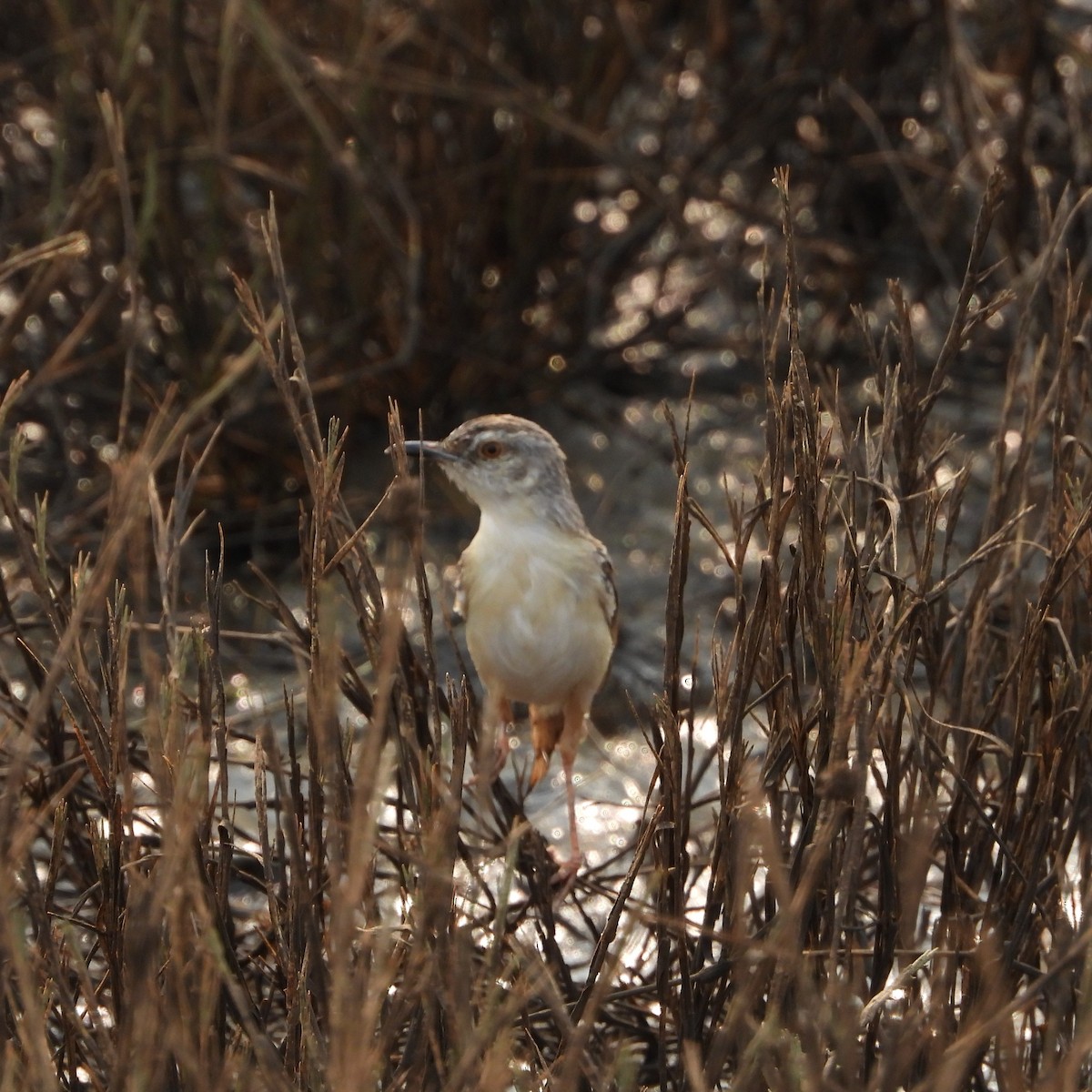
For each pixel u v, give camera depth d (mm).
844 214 17000
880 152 15930
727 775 6918
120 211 13547
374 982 5703
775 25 16266
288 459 14492
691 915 9102
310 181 14070
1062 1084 5867
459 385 15633
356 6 14117
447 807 6105
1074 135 14898
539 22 15102
